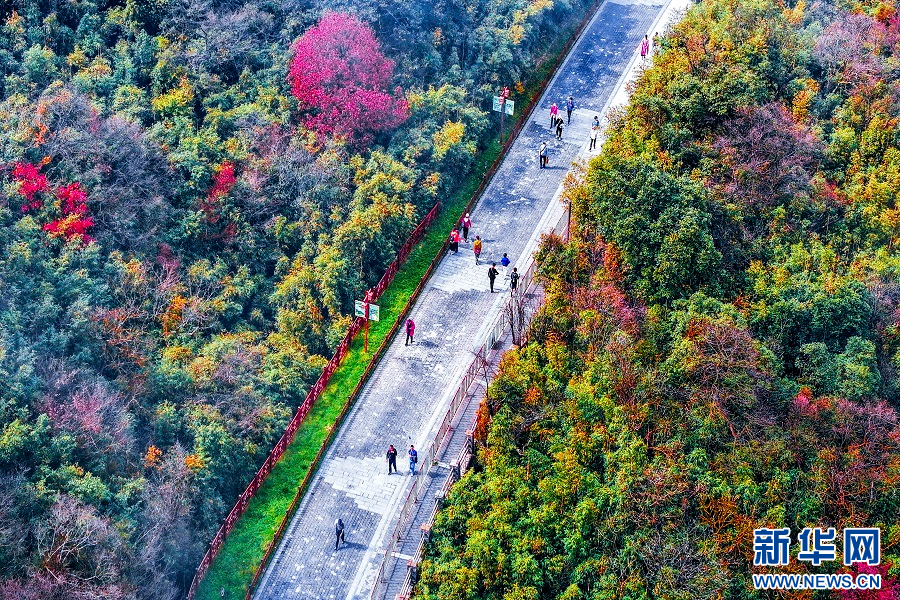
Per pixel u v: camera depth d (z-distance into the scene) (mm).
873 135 75938
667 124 73875
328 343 69812
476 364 67312
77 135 71688
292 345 69375
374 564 59688
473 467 61000
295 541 60844
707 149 72125
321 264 71812
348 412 66812
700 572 54062
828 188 72875
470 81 84500
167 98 76938
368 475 63688
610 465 57719
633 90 82125
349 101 77625
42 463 57344
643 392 59938
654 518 55719
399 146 78562
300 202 74375
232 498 62344
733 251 67500
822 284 65750
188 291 70188
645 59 91938
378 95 78062
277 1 84188
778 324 64375
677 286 64438
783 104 77250
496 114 85562
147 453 60938
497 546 56094
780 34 81125
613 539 55719
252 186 74375
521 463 59031
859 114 78375
